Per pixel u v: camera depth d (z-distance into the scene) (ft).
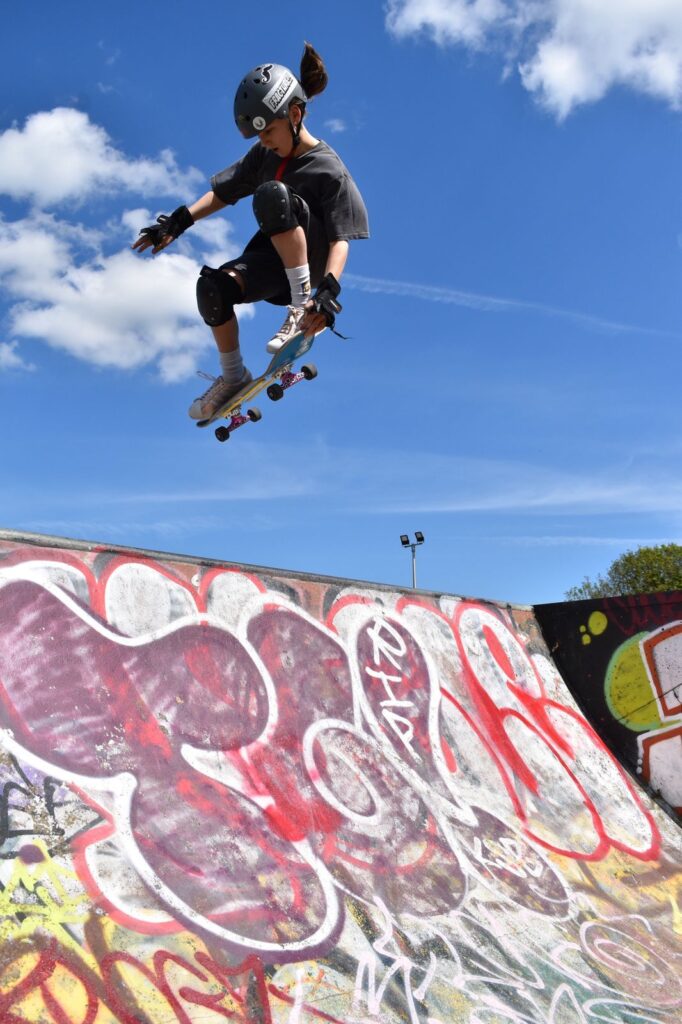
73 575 11.91
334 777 13.75
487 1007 11.35
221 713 12.78
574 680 23.25
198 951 9.66
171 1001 8.95
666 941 15.44
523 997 11.89
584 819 18.17
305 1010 9.86
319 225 13.08
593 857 17.06
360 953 11.14
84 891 9.28
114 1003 8.54
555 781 18.75
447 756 16.53
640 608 22.61
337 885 12.00
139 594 12.67
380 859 13.08
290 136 13.03
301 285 12.60
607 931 14.83
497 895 14.06
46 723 10.43
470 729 17.74
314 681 14.83
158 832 10.59
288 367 13.52
